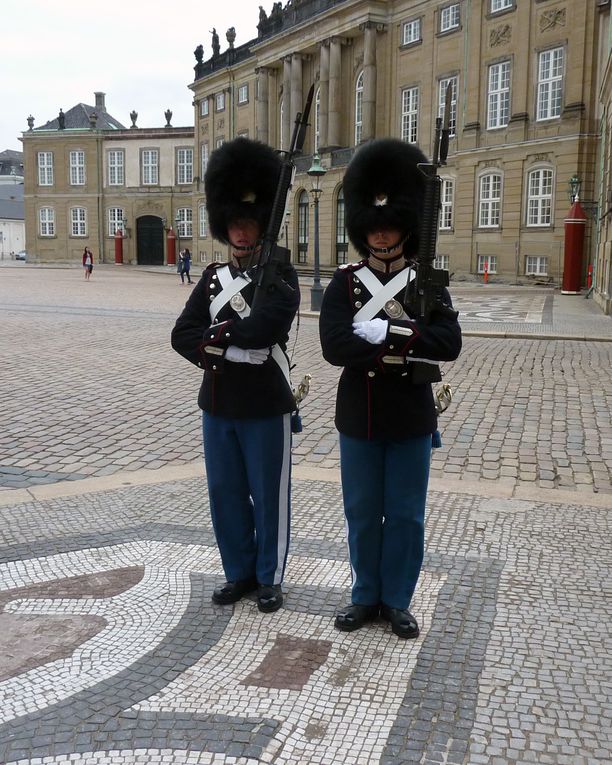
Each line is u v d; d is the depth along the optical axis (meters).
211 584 4.66
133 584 4.65
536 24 34.97
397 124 43.16
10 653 3.89
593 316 21.77
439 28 40.03
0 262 80.94
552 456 7.69
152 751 3.14
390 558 4.09
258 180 4.18
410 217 3.77
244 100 57.75
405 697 3.53
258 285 4.07
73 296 29.86
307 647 3.96
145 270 60.81
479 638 4.03
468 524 5.62
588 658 3.85
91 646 3.96
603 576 4.77
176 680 3.66
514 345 15.99
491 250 37.84
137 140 68.94
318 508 5.95
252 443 4.25
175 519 5.73
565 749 3.19
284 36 49.66
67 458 7.68
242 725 3.32
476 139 38.16
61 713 3.39
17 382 11.39
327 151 46.69
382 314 3.77
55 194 72.25
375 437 3.90
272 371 4.24
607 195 24.97
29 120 73.75
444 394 4.10
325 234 47.38
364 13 43.00
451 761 3.11
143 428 8.83
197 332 4.19
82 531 5.48
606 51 29.22
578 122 33.31
